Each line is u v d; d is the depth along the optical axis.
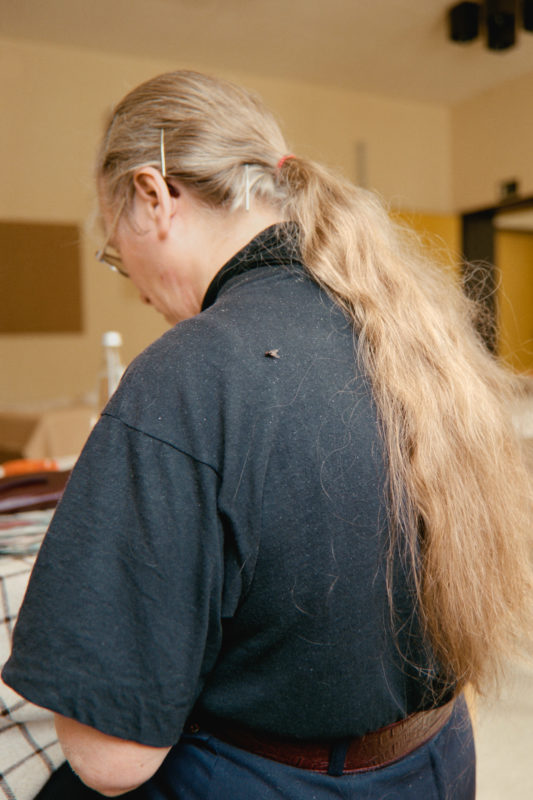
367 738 0.58
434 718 0.64
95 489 0.48
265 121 0.69
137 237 0.67
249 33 4.04
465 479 0.55
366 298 0.58
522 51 4.34
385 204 0.72
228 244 0.64
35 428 2.98
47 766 0.74
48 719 0.75
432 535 0.54
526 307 6.38
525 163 4.84
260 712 0.54
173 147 0.63
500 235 6.25
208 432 0.48
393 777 0.60
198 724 0.61
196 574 0.48
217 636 0.50
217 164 0.62
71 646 0.46
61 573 0.47
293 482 0.50
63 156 4.31
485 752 1.60
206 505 0.48
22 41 4.11
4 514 1.03
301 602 0.51
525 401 0.66
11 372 4.33
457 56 4.41
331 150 5.03
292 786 0.57
